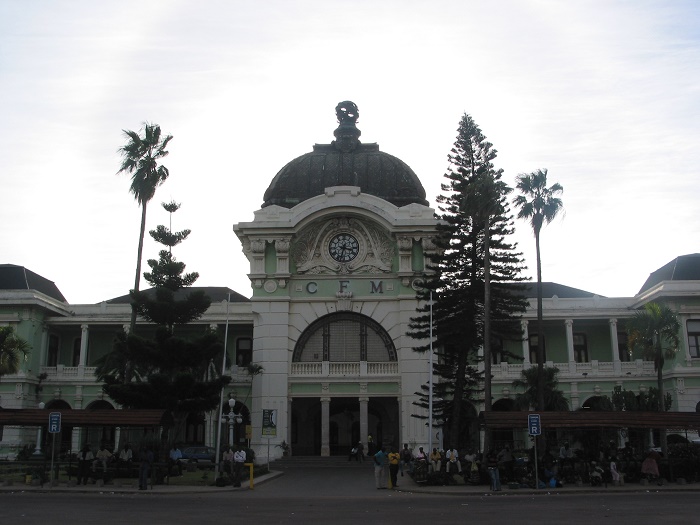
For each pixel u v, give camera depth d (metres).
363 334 56.47
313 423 59.53
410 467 42.34
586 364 60.19
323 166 60.84
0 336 49.00
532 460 37.31
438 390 49.44
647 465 35.25
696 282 58.47
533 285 69.00
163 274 46.56
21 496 30.16
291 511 24.62
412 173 62.09
